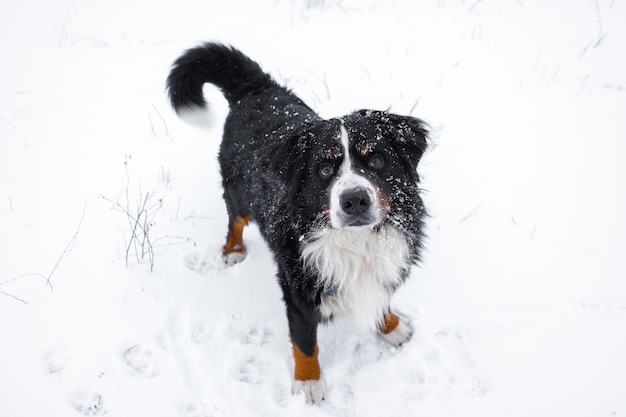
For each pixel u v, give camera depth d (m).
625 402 2.73
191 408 2.78
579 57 5.36
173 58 5.68
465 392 2.83
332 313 2.86
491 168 4.22
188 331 3.15
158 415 2.75
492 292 3.31
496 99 4.91
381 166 2.54
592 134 4.49
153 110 4.99
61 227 3.78
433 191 4.04
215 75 3.59
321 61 5.51
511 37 5.72
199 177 4.29
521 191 4.01
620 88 4.96
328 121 2.62
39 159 4.41
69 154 4.48
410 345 3.07
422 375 2.92
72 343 3.04
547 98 4.89
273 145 2.79
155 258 3.57
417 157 2.72
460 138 4.50
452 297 3.30
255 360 3.05
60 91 5.25
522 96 4.93
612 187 4.00
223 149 3.49
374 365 3.01
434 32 5.86
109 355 3.00
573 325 3.10
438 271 3.45
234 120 3.43
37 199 4.02
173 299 3.32
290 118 3.13
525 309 3.20
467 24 5.98
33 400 2.76
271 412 2.79
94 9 6.73
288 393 2.90
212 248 3.72
